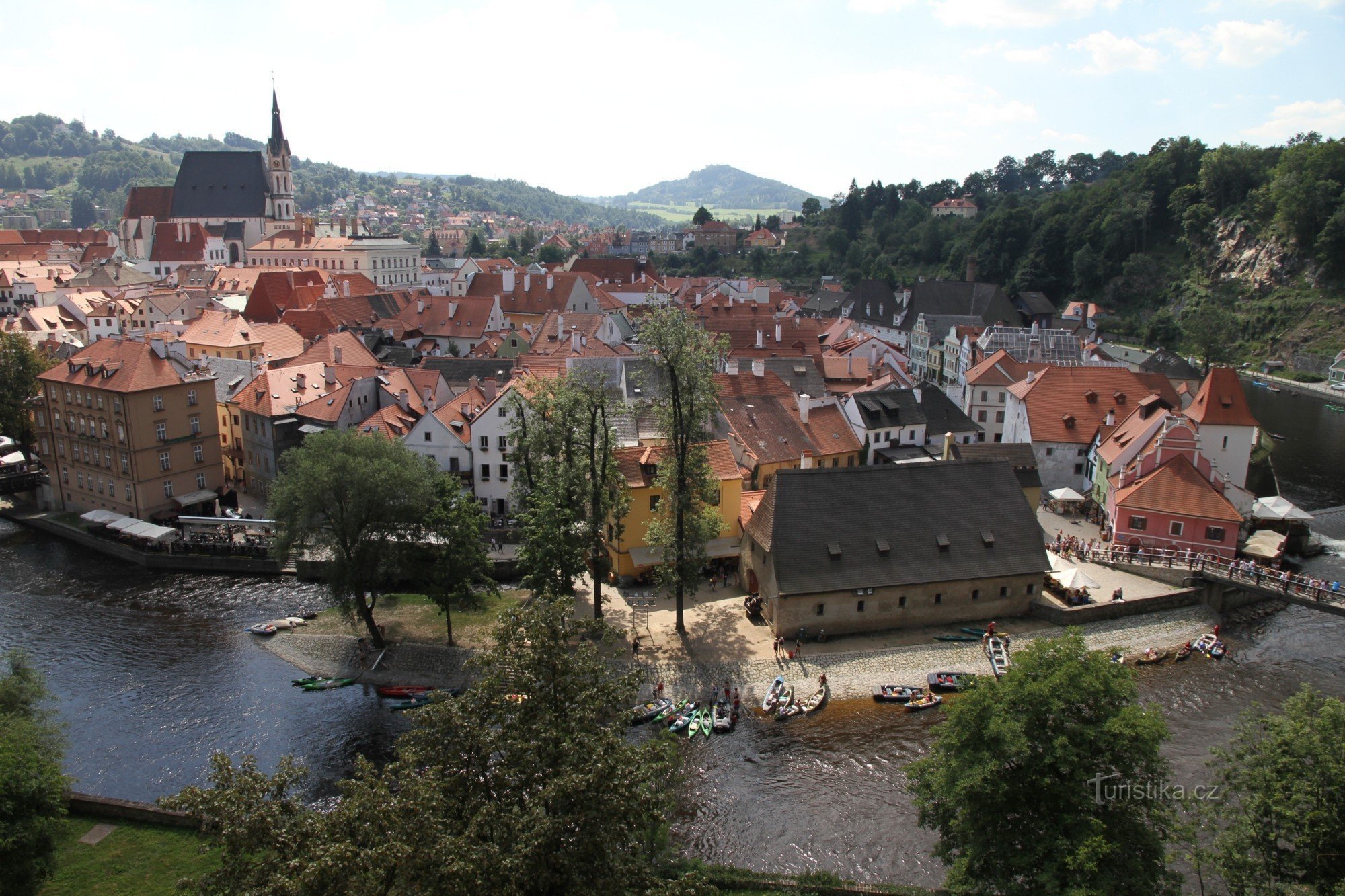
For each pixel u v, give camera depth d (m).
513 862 27.39
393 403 104.19
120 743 58.06
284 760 32.66
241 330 140.25
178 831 48.12
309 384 108.12
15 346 115.19
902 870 46.84
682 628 70.19
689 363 67.94
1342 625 74.81
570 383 73.38
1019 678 39.69
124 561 90.81
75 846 46.81
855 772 54.44
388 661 68.19
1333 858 35.41
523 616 35.06
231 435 109.06
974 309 197.75
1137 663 67.56
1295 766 37.22
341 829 28.55
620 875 30.55
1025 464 98.56
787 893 43.59
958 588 71.31
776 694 61.69
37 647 71.25
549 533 69.38
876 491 71.94
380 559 69.19
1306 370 197.62
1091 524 94.56
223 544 89.31
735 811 51.00
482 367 124.69
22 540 97.00
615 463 74.06
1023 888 37.25
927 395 112.62
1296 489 115.88
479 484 93.38
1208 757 55.62
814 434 101.56
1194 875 45.66
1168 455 85.19
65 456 101.69
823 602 68.69
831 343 164.62
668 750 35.03
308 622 75.25
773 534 68.94
